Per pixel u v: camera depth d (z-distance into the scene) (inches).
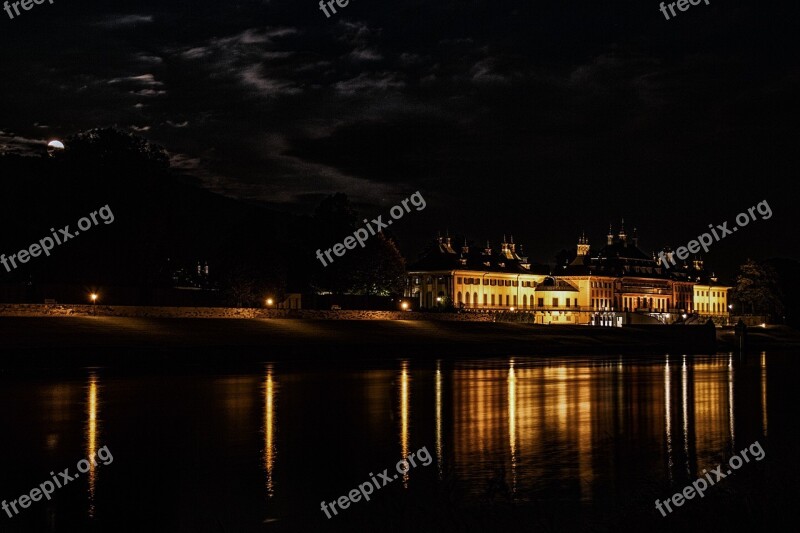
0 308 4552.2
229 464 1453.0
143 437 1728.6
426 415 2095.2
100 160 5275.6
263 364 4094.5
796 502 898.7
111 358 3806.6
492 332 6225.4
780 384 3122.5
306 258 6884.8
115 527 1089.4
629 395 2632.9
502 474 1333.7
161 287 5762.8
